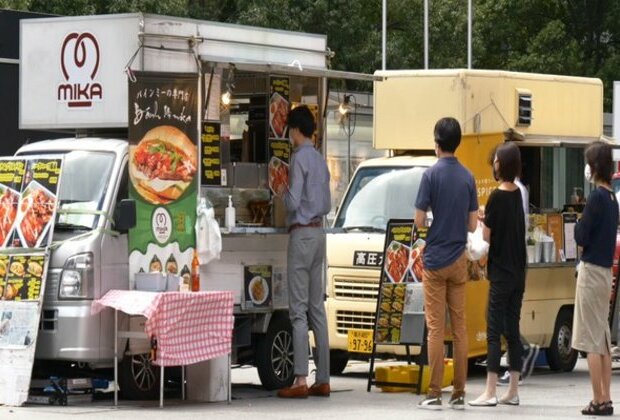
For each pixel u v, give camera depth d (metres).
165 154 17.23
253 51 18.81
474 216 17.06
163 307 16.42
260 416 16.22
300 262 18.25
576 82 24.78
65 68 18.14
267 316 19.05
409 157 23.14
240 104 19.70
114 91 17.70
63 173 17.61
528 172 24.19
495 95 22.70
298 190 18.14
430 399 17.23
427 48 56.25
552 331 23.67
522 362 17.91
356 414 16.61
